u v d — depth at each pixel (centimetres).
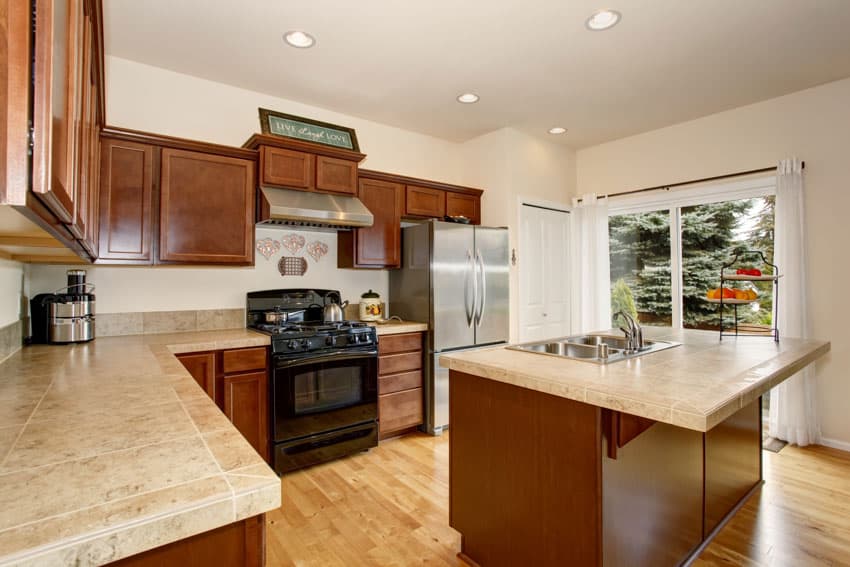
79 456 79
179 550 68
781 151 334
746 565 187
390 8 226
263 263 329
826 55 273
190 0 219
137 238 250
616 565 146
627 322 219
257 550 74
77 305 231
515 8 226
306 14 231
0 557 50
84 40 105
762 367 170
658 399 126
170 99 292
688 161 385
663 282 409
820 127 317
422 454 304
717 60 279
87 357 188
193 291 300
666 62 282
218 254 274
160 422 99
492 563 177
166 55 272
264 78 303
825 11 227
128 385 135
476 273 362
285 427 269
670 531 176
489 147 414
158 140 256
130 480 69
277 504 70
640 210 425
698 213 388
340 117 367
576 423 147
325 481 263
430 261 340
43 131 60
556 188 440
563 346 238
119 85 275
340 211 304
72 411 107
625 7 225
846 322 305
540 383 151
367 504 236
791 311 318
